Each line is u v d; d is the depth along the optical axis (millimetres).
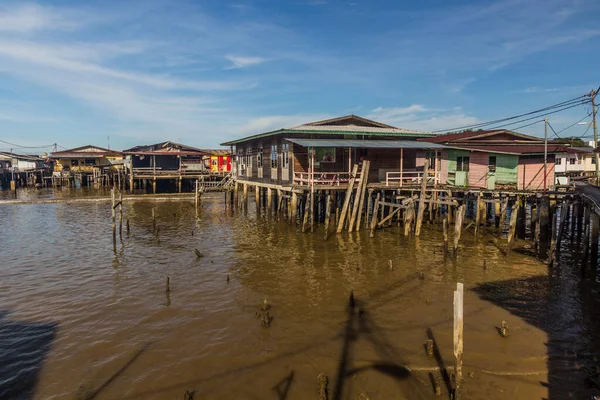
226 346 10633
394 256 19172
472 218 30094
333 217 29672
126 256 19906
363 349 10414
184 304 13516
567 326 11625
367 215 25219
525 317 12250
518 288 14727
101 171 64062
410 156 29000
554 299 13641
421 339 10914
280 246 21516
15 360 10062
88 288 15203
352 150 27469
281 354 10211
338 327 11672
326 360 9914
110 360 10023
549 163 24641
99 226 28484
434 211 28281
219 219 31359
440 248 20594
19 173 67938
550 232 23422
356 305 13297
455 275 16281
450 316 12359
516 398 8391
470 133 34000
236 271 17156
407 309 12930
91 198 44531
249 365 9727
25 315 12734
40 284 15680
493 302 13438
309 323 11953
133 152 54469
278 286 15180
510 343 10641
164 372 9469
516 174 25922
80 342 10938
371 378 9133
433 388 8734
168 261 18906
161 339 11062
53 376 9359
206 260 19016
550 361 9781
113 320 12312
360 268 17297
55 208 38094
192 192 56219
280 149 28312
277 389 8781
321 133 26594
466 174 27922
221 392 8703
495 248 20578
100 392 8750
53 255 20188
